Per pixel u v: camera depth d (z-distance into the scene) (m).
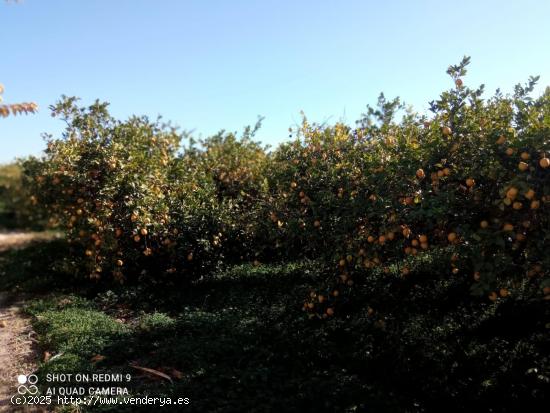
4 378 4.12
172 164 7.52
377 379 3.91
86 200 6.51
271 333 4.71
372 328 4.68
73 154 6.28
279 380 3.75
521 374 3.77
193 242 6.72
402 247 4.05
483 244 3.32
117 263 6.50
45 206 8.23
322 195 4.63
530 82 3.83
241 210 7.41
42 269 8.16
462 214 3.50
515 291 4.68
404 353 4.20
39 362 4.37
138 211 6.20
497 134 3.48
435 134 3.94
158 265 6.82
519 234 3.16
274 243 6.48
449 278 5.44
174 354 4.23
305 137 5.73
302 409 3.33
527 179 3.11
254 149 9.33
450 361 4.04
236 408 3.33
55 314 5.55
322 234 4.62
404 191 3.82
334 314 5.05
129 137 7.05
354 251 4.27
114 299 6.17
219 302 5.82
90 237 6.64
